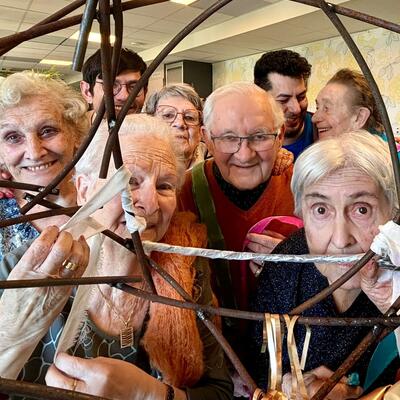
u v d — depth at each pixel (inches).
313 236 26.6
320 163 25.3
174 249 12.7
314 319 9.8
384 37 165.9
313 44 196.1
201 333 26.9
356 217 25.2
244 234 42.5
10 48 8.4
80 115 38.4
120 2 8.3
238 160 40.8
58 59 278.8
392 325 9.7
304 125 70.9
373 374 25.3
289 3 156.8
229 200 43.3
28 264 12.3
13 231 33.8
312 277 29.6
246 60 235.3
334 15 9.1
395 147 9.2
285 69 64.8
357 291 27.5
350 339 26.4
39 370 22.5
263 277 32.9
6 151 36.6
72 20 8.5
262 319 10.0
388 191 25.0
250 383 9.8
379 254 10.0
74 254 12.5
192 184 44.0
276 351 9.8
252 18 174.2
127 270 22.4
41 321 14.0
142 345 25.1
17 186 12.1
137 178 23.1
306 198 26.7
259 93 42.8
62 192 29.3
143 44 223.9
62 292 13.8
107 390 18.2
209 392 25.0
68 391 7.0
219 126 41.4
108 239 20.3
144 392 19.8
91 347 24.0
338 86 62.1
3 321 13.8
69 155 38.2
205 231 29.4
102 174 9.7
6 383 6.8
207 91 258.7
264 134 41.0
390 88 167.0
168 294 24.3
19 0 156.1
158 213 24.2
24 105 35.8
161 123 26.1
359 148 25.1
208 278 28.6
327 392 9.6
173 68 257.4
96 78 50.1
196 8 163.6
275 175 44.8
